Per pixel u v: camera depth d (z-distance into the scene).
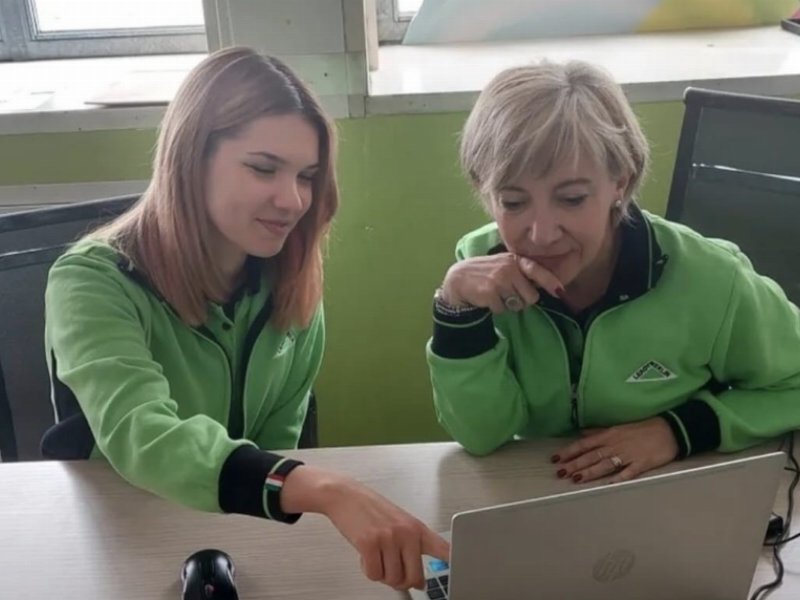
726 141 1.57
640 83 1.94
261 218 1.22
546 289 1.18
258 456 1.02
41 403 1.50
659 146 2.01
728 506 0.87
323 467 1.23
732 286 1.26
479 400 1.23
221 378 1.34
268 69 1.21
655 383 1.29
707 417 1.23
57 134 1.98
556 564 0.84
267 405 1.44
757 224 1.58
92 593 1.01
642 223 1.26
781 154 1.54
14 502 1.17
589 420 1.33
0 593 1.01
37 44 2.42
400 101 1.91
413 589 0.99
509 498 1.16
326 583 1.02
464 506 1.14
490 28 2.40
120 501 1.16
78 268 1.24
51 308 1.23
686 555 0.89
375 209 2.02
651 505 0.83
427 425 2.28
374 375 2.21
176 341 1.29
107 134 1.98
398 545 0.93
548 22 2.41
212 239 1.27
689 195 1.62
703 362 1.29
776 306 1.30
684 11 2.41
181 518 1.13
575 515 0.81
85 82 2.17
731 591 0.94
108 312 1.20
